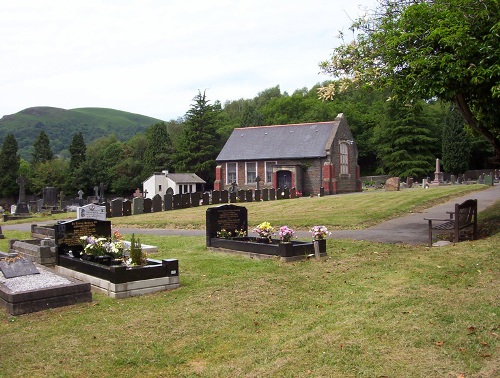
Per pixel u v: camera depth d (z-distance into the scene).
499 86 11.92
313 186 54.97
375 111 81.56
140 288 9.47
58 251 11.78
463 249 11.91
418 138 66.62
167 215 27.73
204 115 75.56
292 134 58.31
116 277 9.24
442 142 69.31
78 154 78.44
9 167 74.81
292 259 12.14
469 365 5.48
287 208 27.94
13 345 6.76
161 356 6.35
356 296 8.63
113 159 78.12
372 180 69.06
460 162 67.62
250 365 5.93
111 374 5.86
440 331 6.45
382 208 24.62
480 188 38.19
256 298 8.83
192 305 8.52
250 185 58.19
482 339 6.13
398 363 5.64
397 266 10.79
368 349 6.06
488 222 16.50
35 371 5.93
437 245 13.44
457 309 7.28
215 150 76.12
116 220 26.52
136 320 7.74
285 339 6.71
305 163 55.25
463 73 12.70
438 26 13.05
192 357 6.33
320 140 55.69
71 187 74.44
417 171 66.50
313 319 7.50
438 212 23.12
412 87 13.84
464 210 13.70
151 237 18.42
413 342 6.18
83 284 8.86
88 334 7.15
